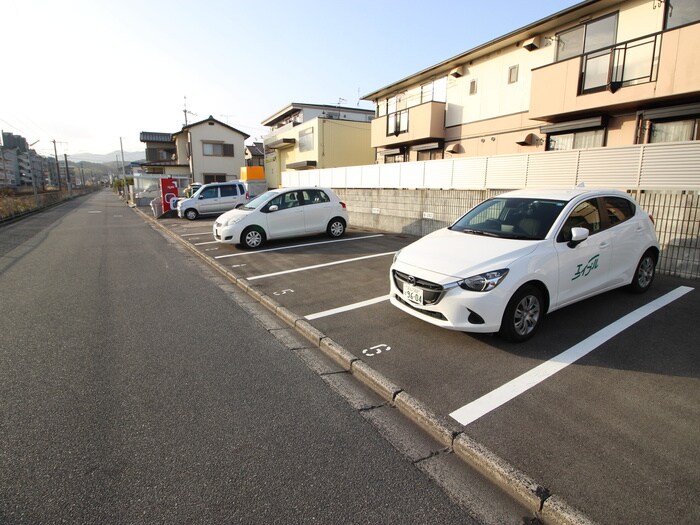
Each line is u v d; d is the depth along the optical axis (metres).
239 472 2.25
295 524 1.90
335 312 4.86
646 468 2.20
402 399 2.92
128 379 3.30
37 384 3.21
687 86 7.69
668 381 3.13
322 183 15.96
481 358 3.57
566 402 2.87
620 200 4.85
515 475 2.15
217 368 3.53
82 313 4.99
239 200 18.42
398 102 17.84
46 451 2.40
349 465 2.33
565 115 10.37
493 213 4.73
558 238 4.04
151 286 6.34
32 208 23.56
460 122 14.35
